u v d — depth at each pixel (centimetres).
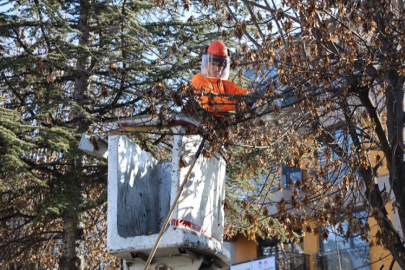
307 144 985
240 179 1283
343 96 885
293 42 909
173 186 606
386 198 928
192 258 611
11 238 1484
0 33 1326
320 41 845
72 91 1523
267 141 917
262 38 938
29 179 1273
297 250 2066
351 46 863
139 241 595
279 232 1231
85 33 1455
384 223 927
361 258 1847
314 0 817
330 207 921
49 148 1215
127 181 642
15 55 1354
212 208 656
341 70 845
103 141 676
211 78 780
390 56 852
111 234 604
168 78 1276
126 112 834
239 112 789
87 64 1361
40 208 1273
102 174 1310
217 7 934
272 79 922
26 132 1245
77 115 1305
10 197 1348
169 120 657
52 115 1450
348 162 944
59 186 1235
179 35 1355
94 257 1791
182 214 597
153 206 694
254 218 937
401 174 938
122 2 1409
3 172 1165
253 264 1916
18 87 1361
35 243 1445
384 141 941
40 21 1286
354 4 909
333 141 1005
